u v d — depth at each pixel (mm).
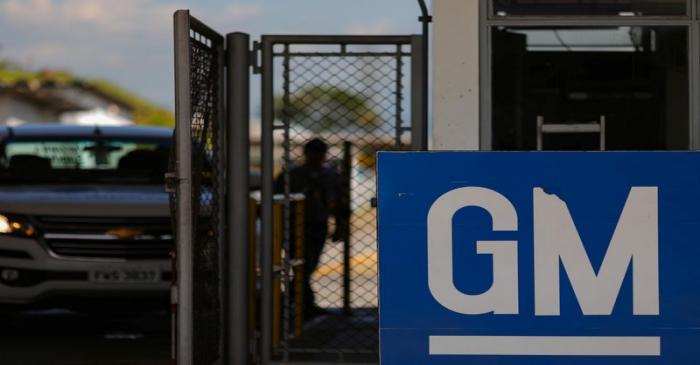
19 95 152250
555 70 24688
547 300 19234
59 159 35312
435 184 19234
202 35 23609
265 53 25500
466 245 19219
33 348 31500
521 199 19219
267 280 25828
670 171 19188
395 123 25562
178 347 22188
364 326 31547
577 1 24734
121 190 33688
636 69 24734
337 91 25719
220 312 25734
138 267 31609
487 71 24609
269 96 25672
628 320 19234
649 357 19266
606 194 19203
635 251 19219
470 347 19266
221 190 25828
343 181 33781
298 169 33781
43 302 31641
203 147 23953
